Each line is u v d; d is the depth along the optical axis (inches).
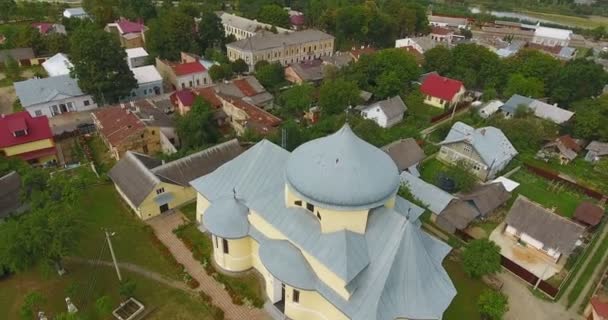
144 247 1969.7
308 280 1488.7
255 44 4825.3
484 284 1879.9
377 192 1387.8
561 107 4040.4
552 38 6732.3
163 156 2534.5
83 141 2982.3
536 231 2112.5
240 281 1791.3
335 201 1362.0
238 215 1722.4
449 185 2581.2
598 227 2384.4
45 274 1630.2
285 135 2586.1
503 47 5890.8
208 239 2023.9
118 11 6117.1
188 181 2222.0
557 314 1777.8
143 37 5142.7
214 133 2856.8
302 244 1501.0
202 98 3058.6
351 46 6008.9
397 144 2728.8
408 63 4175.7
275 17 6363.2
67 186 2122.3
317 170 1418.6
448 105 3959.2
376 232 1476.4
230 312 1654.8
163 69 4308.6
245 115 3272.6
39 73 4133.9
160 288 1753.2
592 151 3142.2
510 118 3440.0
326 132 2987.2
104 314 1621.6
